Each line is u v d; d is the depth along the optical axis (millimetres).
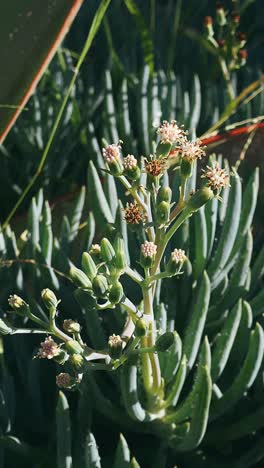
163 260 474
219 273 480
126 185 369
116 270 365
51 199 658
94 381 437
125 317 461
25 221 579
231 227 468
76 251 534
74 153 682
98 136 709
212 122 682
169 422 441
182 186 367
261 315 496
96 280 359
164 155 367
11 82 386
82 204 512
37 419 477
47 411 487
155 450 473
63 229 506
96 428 484
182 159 362
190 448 433
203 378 393
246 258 471
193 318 438
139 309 391
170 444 448
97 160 625
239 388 440
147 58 684
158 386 424
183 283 481
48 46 379
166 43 814
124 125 626
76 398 484
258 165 558
